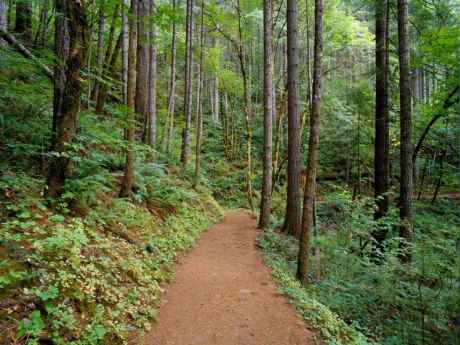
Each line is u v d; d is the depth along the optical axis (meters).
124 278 4.62
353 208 8.44
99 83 11.19
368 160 19.53
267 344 3.97
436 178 21.25
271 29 11.29
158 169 10.02
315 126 6.26
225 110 27.47
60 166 5.09
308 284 6.50
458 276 5.98
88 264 4.19
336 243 8.34
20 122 6.55
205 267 6.78
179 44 18.39
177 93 28.81
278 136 16.94
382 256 7.59
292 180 10.62
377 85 9.47
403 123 8.72
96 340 3.21
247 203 18.81
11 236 3.63
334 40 15.38
